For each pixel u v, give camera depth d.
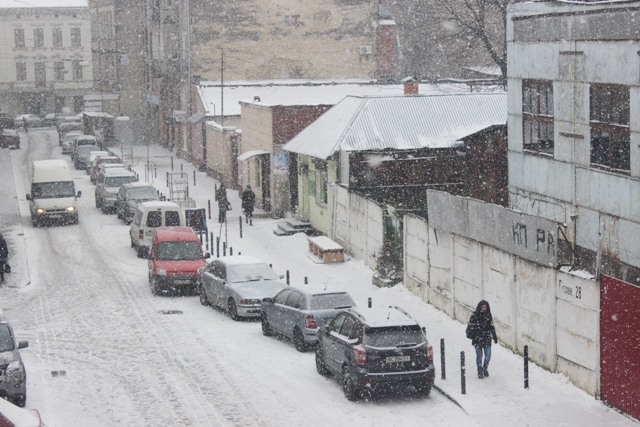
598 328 19.80
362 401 20.45
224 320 29.47
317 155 40.81
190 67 75.81
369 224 35.94
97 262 40.12
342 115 42.62
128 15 105.81
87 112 100.06
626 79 25.53
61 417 19.39
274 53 76.88
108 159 67.69
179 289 33.34
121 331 27.80
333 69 78.06
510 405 19.66
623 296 18.91
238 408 19.94
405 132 40.44
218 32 75.88
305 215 46.28
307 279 33.62
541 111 30.42
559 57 28.95
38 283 35.69
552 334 21.62
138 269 38.78
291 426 18.67
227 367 23.45
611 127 26.45
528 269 22.73
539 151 30.72
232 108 70.88
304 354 24.86
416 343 20.19
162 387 21.64
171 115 88.00
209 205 50.31
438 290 28.77
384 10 79.31
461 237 26.70
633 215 25.59
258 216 50.31
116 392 21.27
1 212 54.75
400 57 91.69
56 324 28.84
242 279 30.20
